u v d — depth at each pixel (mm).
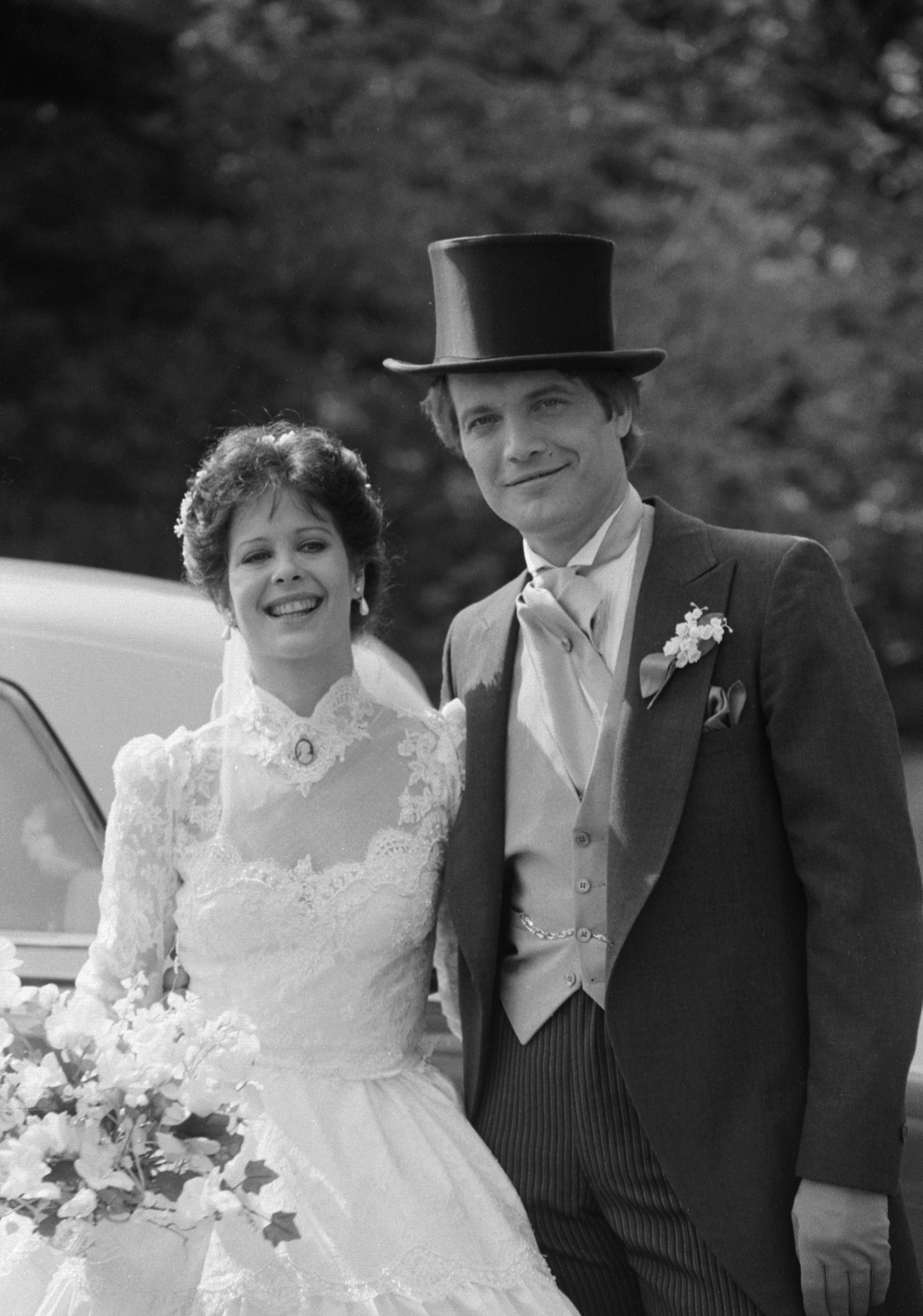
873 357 14398
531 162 13531
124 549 11453
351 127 13117
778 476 13891
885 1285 2998
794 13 15234
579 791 3260
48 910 3617
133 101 12430
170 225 12125
